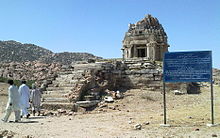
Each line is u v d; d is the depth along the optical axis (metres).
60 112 17.22
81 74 21.02
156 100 20.02
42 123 13.67
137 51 46.78
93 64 22.53
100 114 16.06
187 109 16.42
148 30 46.06
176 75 12.02
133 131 10.77
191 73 11.86
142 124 12.16
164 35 47.50
